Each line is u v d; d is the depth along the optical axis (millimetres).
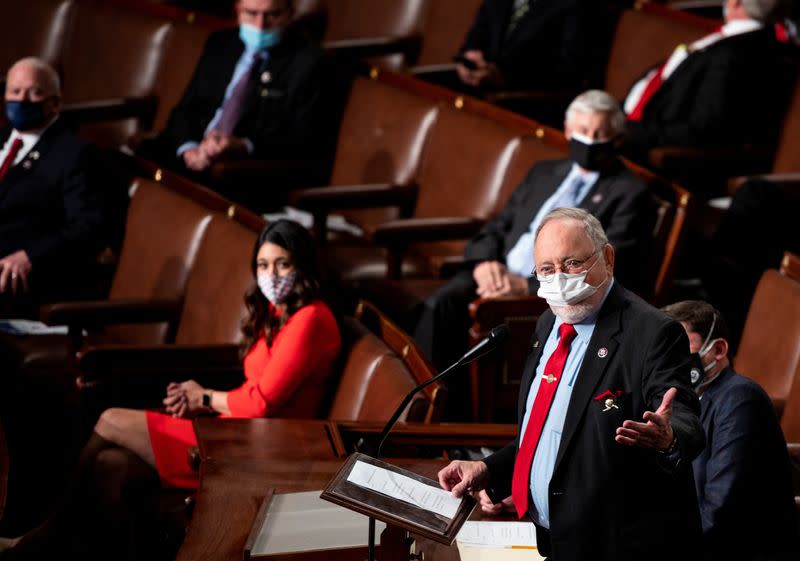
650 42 18750
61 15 22047
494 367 13703
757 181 15578
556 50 19766
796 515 9266
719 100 16812
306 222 17672
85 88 21750
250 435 9695
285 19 18797
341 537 7883
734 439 9148
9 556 11570
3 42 22047
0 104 21312
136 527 11430
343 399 11414
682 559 7066
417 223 15422
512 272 14648
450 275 15164
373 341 11539
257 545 7758
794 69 17125
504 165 15750
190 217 14328
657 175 15055
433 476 8930
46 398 14031
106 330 14977
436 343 14617
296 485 8844
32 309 15766
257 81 18703
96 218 15859
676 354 7062
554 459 7348
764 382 11820
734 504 9086
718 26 18016
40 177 16062
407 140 17109
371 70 18672
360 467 7465
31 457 13766
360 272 16109
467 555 8000
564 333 7418
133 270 14859
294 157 18594
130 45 21438
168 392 11758
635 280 14023
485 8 20141
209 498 8625
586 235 7191
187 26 20812
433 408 10148
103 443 11703
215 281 13711
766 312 11992
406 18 21609
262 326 11898
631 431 6543
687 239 16234
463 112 16594
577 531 7160
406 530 7367
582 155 14094
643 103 17797
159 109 20828
